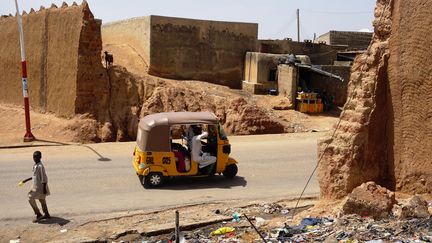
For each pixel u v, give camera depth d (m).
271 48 39.19
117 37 39.94
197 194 13.07
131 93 24.73
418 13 9.26
